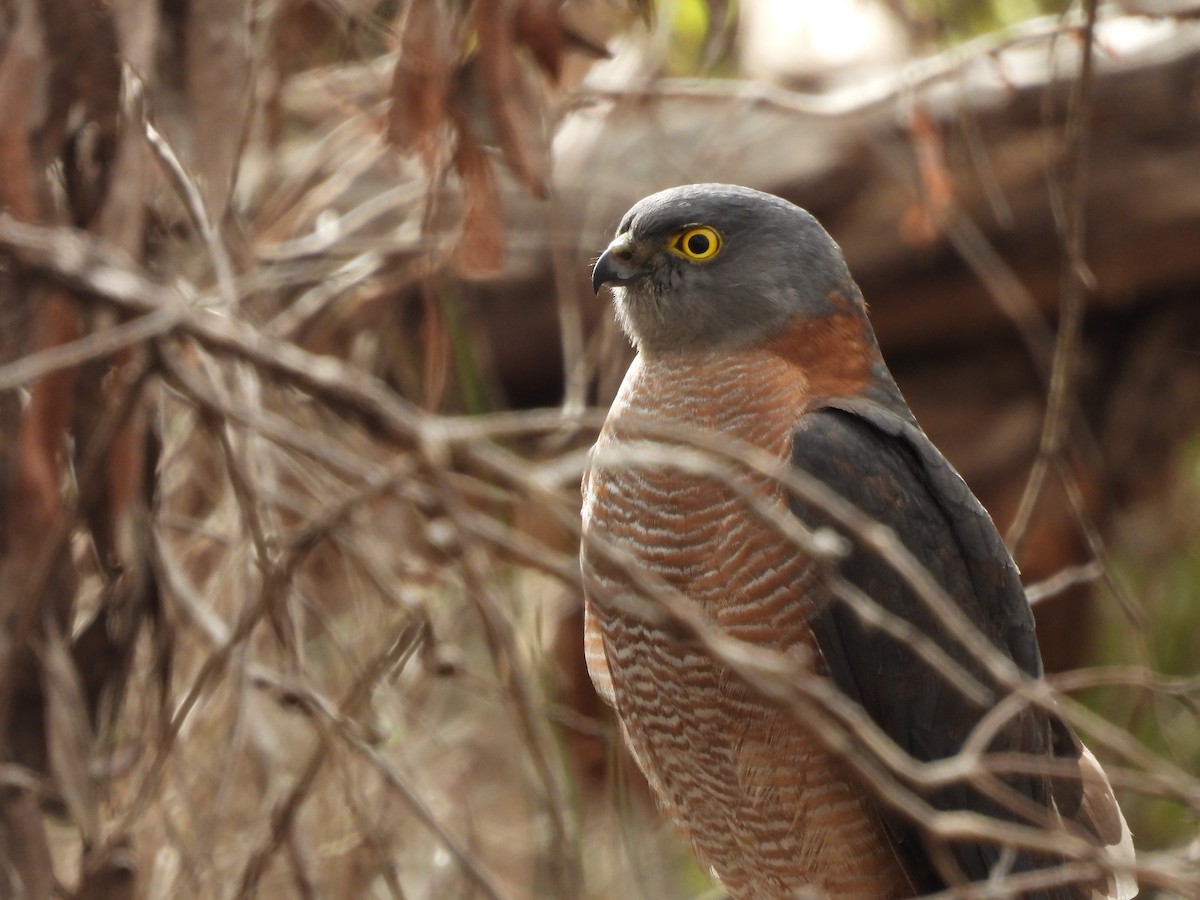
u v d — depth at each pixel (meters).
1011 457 13.53
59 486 7.94
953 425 13.65
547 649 11.22
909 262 12.96
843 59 13.07
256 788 9.38
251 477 8.62
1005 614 8.45
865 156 12.73
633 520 8.02
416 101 8.46
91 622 8.39
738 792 8.23
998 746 8.19
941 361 13.77
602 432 8.67
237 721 8.41
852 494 7.97
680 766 8.45
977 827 6.53
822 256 8.62
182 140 8.92
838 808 8.05
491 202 8.68
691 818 8.72
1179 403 13.93
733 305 8.41
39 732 8.02
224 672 8.77
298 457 9.67
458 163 8.64
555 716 9.42
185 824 9.38
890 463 8.20
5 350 7.71
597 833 11.29
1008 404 13.66
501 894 8.02
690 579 7.89
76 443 8.30
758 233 8.51
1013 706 6.93
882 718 8.04
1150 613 13.47
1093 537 9.27
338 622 10.37
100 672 8.41
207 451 9.72
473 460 7.11
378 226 11.82
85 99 7.89
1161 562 13.98
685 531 7.89
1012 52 13.12
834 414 8.23
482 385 12.01
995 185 12.13
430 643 8.47
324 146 10.99
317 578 10.45
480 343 12.40
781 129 12.85
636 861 9.46
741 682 7.87
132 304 7.36
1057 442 9.44
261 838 8.73
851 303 8.66
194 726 8.77
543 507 6.80
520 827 10.56
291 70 10.71
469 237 8.70
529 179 8.40
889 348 13.66
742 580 7.80
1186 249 13.11
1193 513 14.22
